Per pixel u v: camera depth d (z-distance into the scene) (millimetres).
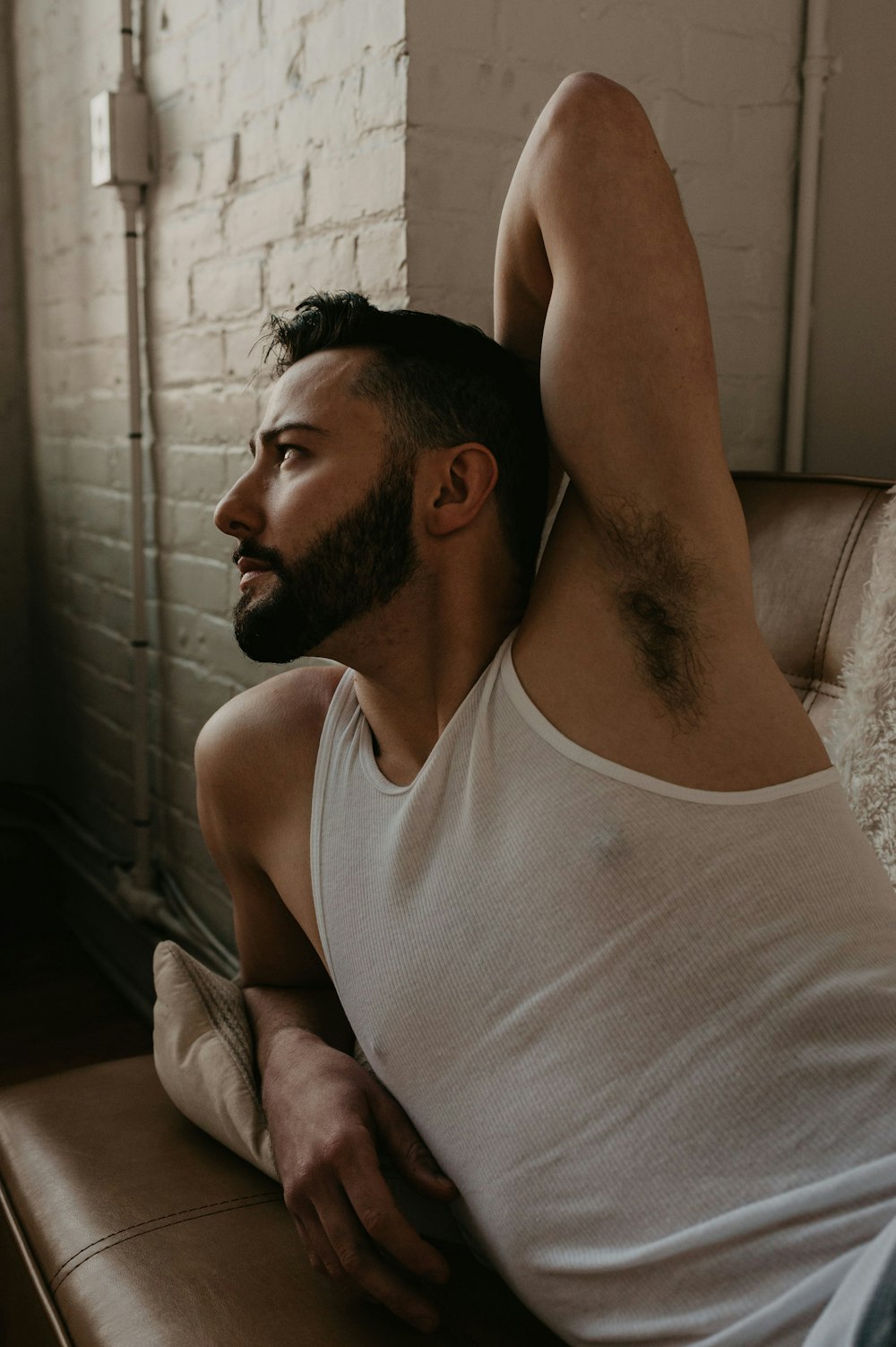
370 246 1415
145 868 2246
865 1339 487
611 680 697
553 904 671
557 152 722
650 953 647
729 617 703
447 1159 727
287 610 763
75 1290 802
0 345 2926
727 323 1652
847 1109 603
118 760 2439
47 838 2760
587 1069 650
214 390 1891
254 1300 770
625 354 687
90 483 2512
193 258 1919
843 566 1167
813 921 650
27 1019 2188
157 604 2213
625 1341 623
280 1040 927
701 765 679
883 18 1579
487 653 777
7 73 2803
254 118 1671
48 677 2936
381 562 754
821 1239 568
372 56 1378
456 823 724
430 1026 719
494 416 782
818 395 1720
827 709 1141
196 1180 911
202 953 2047
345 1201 752
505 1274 712
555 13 1414
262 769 902
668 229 705
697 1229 599
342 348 782
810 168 1654
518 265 796
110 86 2186
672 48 1526
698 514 699
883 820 1010
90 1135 985
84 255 2424
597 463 703
